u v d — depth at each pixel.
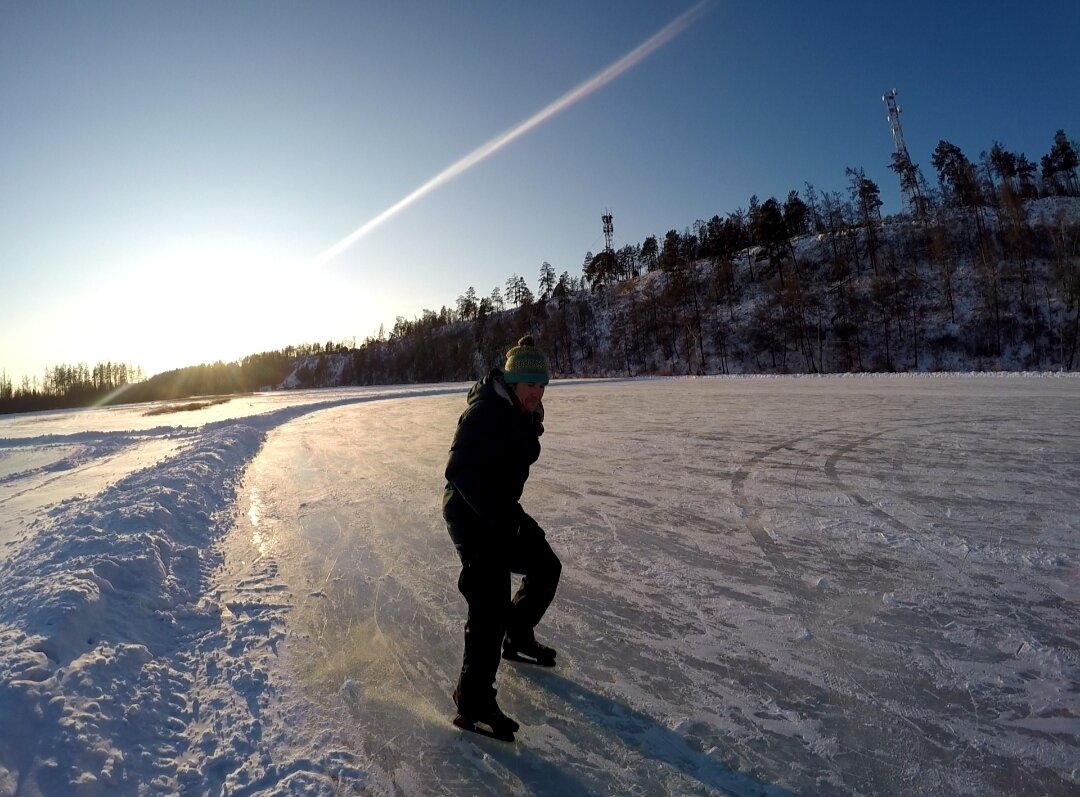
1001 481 5.96
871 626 3.13
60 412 40.72
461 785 2.08
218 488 6.91
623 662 2.87
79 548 4.07
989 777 2.04
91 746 2.09
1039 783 2.00
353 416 17.78
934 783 2.01
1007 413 11.13
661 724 2.39
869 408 12.95
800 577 3.79
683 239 87.88
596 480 6.71
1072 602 3.31
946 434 8.91
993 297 45.66
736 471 6.91
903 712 2.41
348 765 2.17
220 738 2.32
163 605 3.48
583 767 2.17
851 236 62.97
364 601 3.67
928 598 3.42
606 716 2.46
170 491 5.90
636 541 4.59
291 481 7.55
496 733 2.32
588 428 11.41
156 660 2.86
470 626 2.37
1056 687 2.54
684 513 5.30
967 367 42.66
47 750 2.02
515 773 2.14
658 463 7.57
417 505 6.02
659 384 32.25
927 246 57.50
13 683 2.23
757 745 2.25
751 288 65.69
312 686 2.72
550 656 2.86
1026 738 2.23
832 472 6.63
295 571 4.21
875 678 2.65
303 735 2.35
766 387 23.31
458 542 2.47
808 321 53.56
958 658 2.79
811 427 10.34
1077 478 6.00
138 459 10.41
